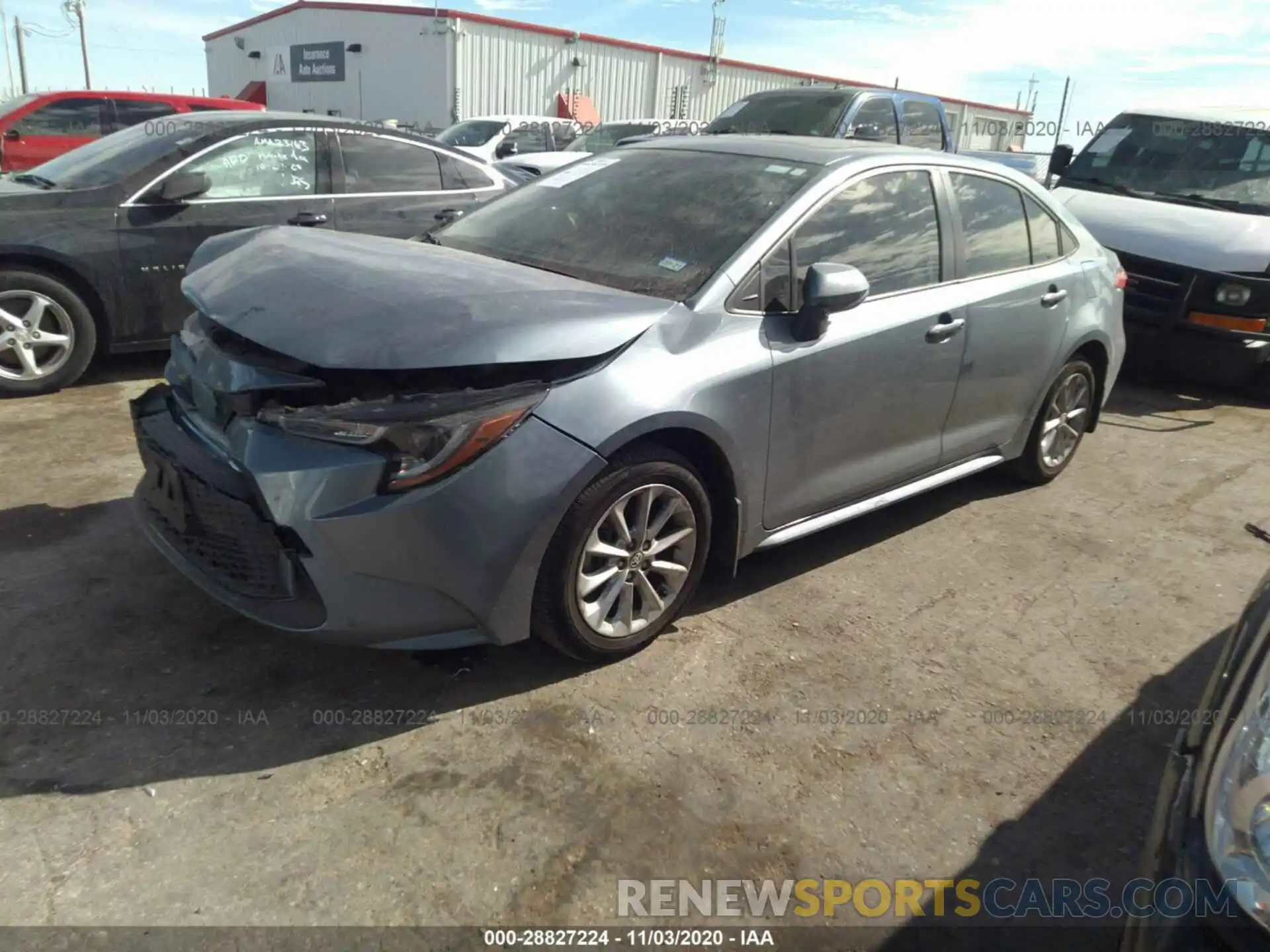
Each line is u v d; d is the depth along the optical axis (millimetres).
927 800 2645
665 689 3051
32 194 5363
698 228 3412
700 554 3250
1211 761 1763
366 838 2383
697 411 2971
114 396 5535
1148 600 3859
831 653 3324
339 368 2527
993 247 4215
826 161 3652
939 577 3939
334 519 2508
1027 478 4914
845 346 3434
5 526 3816
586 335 2781
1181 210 7090
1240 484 5223
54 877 2217
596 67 28969
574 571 2873
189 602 3354
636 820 2494
